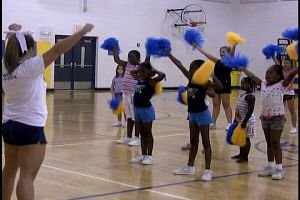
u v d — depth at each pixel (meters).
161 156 7.04
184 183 5.46
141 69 6.31
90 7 20.41
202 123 5.68
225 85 9.26
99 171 5.95
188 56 23.25
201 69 5.41
